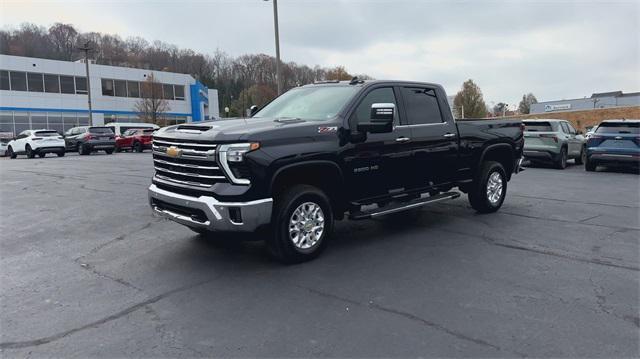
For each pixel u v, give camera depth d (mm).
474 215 7895
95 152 32531
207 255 5672
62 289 4605
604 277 4793
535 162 17203
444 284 4617
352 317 3877
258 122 5387
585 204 8891
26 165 20062
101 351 3361
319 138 5336
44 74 49781
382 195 6168
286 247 5125
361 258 5484
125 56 85875
